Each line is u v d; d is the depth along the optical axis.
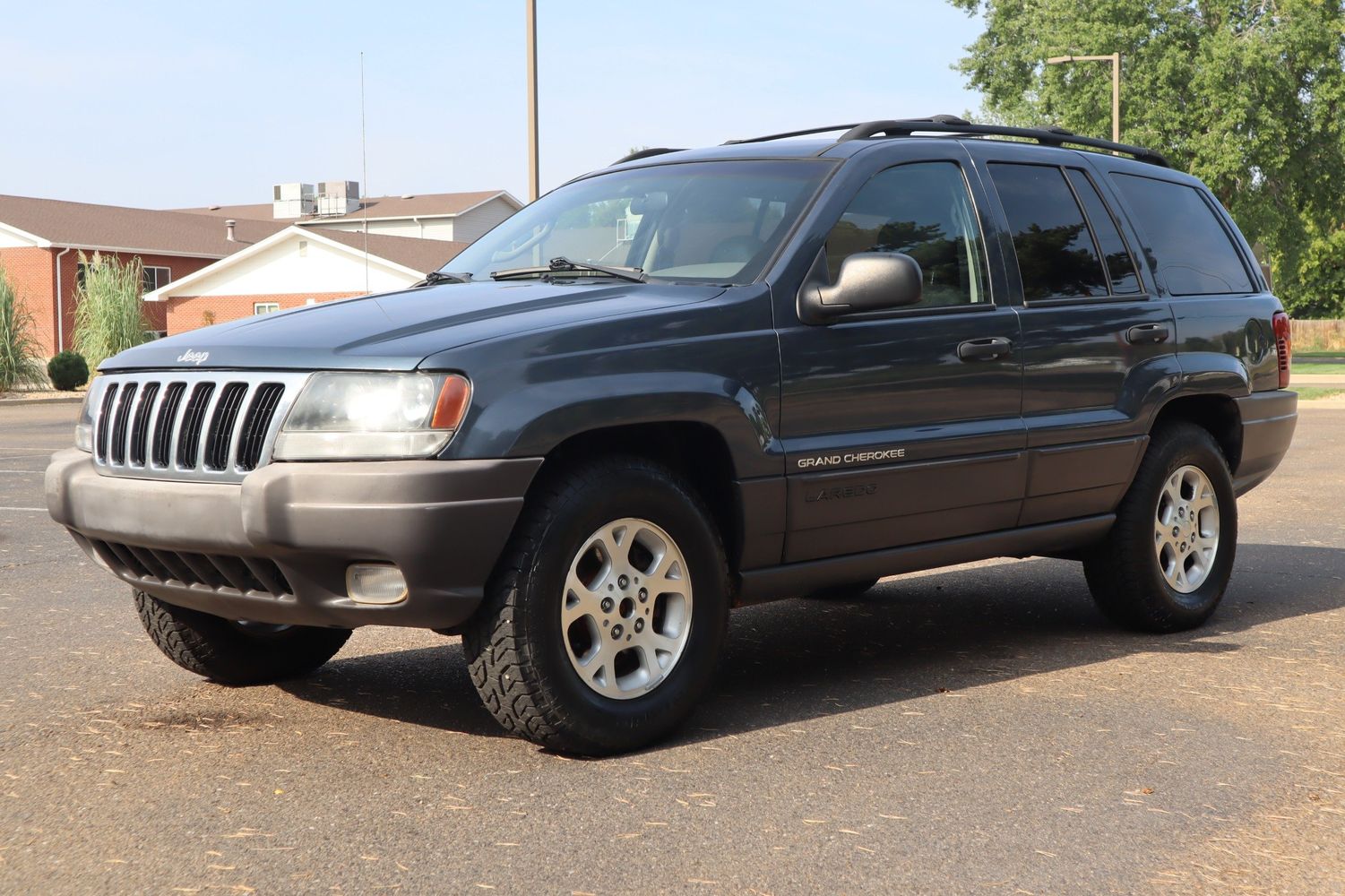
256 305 46.06
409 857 3.30
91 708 4.80
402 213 69.19
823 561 4.74
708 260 4.74
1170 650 5.63
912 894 3.06
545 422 3.92
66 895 3.09
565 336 4.08
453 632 4.16
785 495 4.51
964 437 5.00
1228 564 6.12
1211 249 6.41
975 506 5.12
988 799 3.71
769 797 3.73
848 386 4.68
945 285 5.10
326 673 5.34
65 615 6.57
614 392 4.07
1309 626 6.08
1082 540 5.64
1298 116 40.81
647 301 4.40
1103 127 39.38
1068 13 39.78
